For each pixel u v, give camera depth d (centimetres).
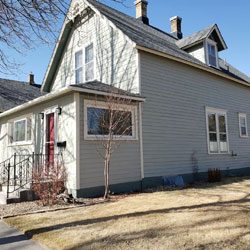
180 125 1285
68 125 959
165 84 1241
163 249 435
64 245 475
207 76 1498
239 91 1747
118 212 682
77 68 1457
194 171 1319
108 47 1275
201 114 1418
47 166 950
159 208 707
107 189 905
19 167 1161
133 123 1088
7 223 636
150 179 1114
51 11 695
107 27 1286
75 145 914
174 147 1240
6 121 1423
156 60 1220
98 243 473
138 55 1143
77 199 870
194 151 1338
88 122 961
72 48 1498
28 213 714
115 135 1014
